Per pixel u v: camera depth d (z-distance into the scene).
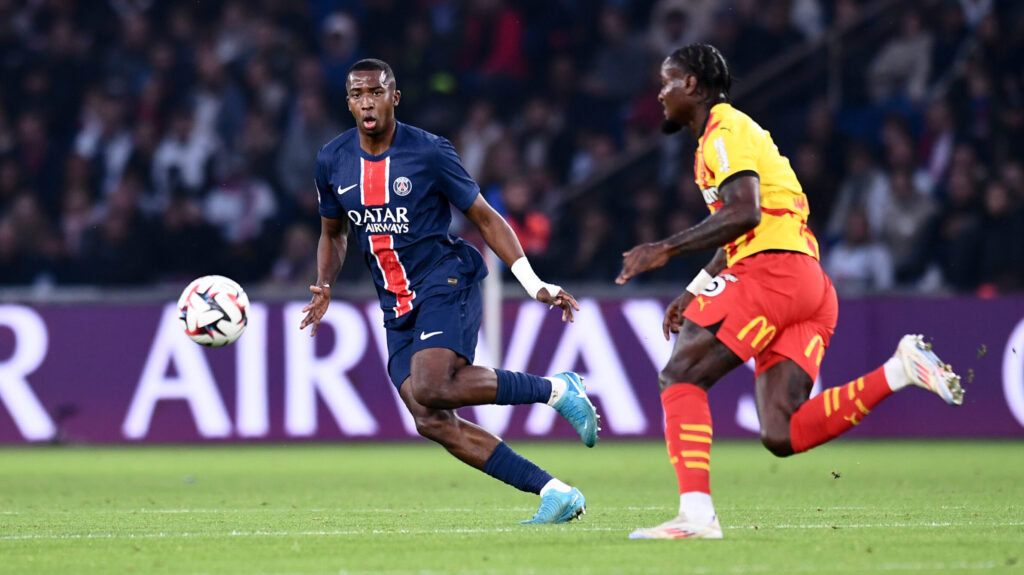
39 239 55.09
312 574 14.47
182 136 58.34
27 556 16.38
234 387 43.81
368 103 19.31
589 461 37.31
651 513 22.33
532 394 19.23
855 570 14.51
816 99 55.09
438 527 19.78
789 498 25.50
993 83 54.41
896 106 54.81
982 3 56.03
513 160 55.75
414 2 62.97
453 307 19.52
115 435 43.84
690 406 17.16
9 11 62.09
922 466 34.69
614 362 43.84
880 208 52.38
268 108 59.25
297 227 54.91
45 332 44.03
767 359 17.94
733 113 17.19
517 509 23.47
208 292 20.38
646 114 58.56
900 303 44.22
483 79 61.03
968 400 44.16
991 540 17.48
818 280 17.80
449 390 18.98
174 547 17.23
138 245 54.69
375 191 19.61
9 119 60.06
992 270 49.44
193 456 40.31
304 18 62.53
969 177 51.56
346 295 44.09
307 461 38.16
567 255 52.06
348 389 43.97
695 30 59.47
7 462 38.22
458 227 51.22
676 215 52.44
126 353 44.00
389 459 38.84
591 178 53.38
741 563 15.02
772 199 17.50
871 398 17.06
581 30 61.94
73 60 61.34
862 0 59.88
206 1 62.62
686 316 17.45
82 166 58.00
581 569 14.57
